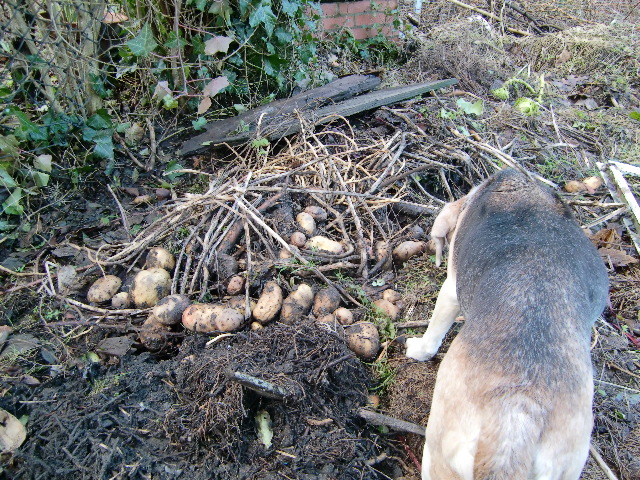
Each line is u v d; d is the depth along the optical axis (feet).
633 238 3.73
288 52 4.69
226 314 2.72
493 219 2.24
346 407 2.60
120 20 4.37
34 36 3.57
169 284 2.98
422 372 2.78
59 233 3.41
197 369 2.54
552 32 6.82
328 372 2.60
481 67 5.69
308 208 3.46
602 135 4.90
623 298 3.35
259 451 2.40
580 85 5.78
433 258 3.35
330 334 2.73
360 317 3.02
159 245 3.24
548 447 1.61
